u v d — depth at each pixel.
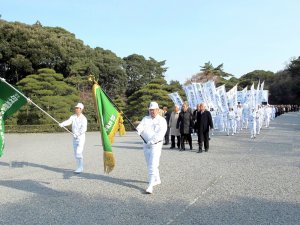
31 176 9.88
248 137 21.64
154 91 36.38
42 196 7.63
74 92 36.84
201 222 5.85
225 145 17.22
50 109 33.53
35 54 39.34
